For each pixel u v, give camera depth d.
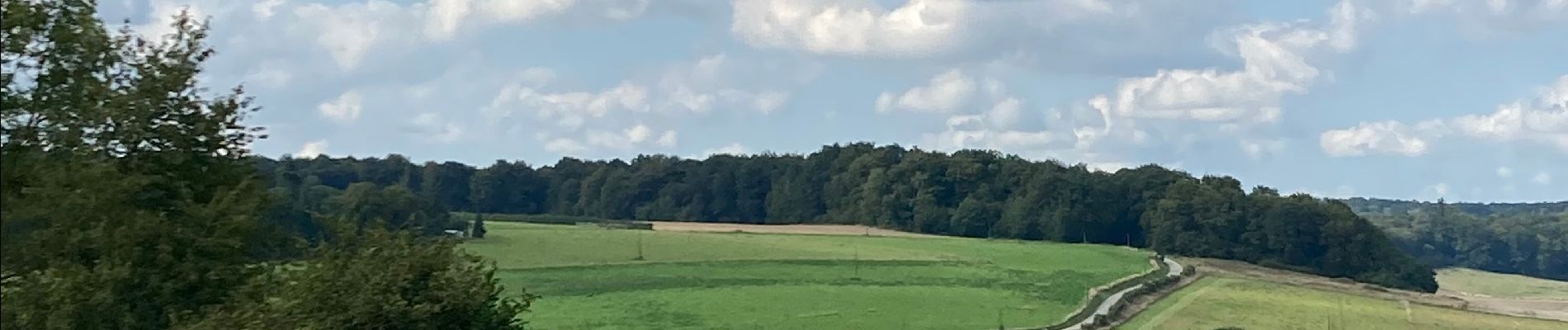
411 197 102.06
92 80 22.70
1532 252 168.75
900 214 160.25
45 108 21.89
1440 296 119.12
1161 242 141.00
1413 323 91.88
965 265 116.56
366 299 26.02
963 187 159.38
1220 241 136.88
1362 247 132.62
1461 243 171.12
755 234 140.88
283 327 23.70
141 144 23.86
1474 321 96.06
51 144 21.83
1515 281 148.50
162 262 23.11
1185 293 105.38
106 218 21.58
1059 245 141.12
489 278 28.80
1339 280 126.75
